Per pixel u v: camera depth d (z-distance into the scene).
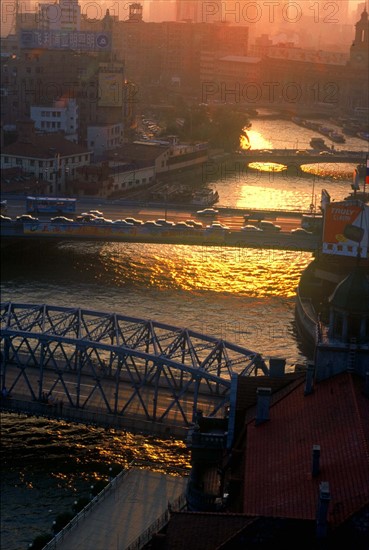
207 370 157.00
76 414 160.25
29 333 163.00
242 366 195.50
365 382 95.44
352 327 102.56
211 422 109.44
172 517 75.75
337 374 100.44
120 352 157.38
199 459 103.88
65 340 161.00
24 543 134.00
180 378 167.62
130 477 143.00
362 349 99.94
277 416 96.44
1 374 177.62
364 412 89.25
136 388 157.38
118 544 124.94
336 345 100.56
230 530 73.94
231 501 87.75
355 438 84.06
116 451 160.62
